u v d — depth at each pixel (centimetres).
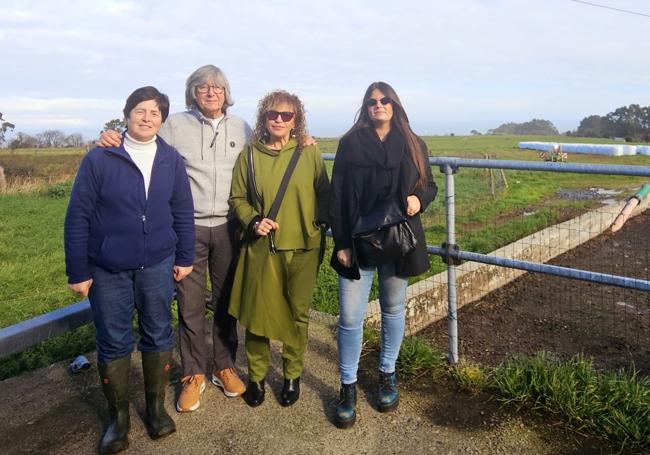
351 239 271
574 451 251
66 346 433
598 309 544
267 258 281
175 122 298
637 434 250
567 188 1468
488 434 268
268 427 281
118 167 249
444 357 347
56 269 732
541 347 451
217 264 312
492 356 430
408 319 467
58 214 1261
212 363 357
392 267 279
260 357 298
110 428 266
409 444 263
